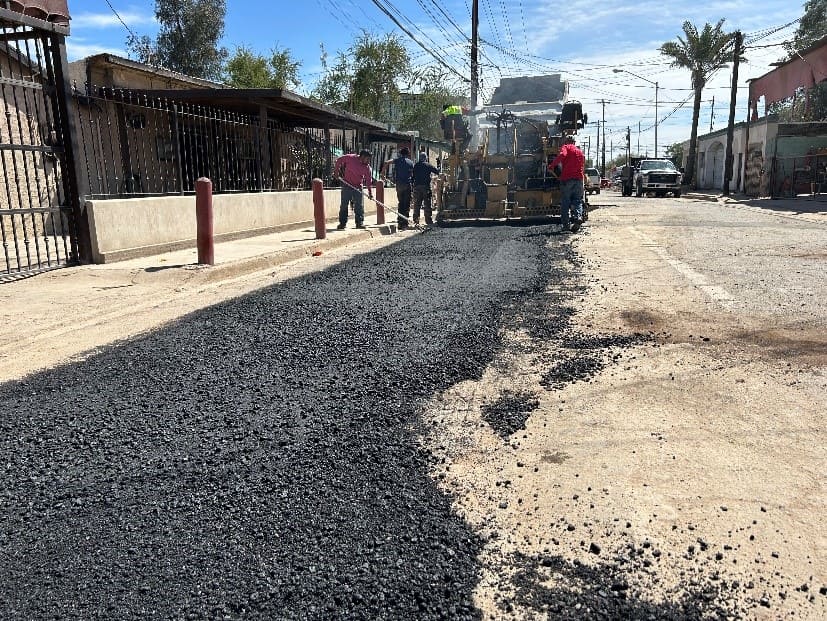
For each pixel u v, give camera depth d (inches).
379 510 97.3
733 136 1427.2
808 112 1200.2
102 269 311.9
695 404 134.5
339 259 374.9
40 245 405.4
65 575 82.7
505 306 227.1
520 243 403.2
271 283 294.4
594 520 93.5
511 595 78.4
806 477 103.0
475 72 1023.6
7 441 124.6
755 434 119.1
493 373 158.6
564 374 155.8
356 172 532.4
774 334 180.5
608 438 120.3
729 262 308.0
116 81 580.4
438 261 336.5
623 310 216.5
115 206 346.6
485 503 99.3
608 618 74.1
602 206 853.2
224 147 528.7
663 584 79.5
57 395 149.2
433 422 130.0
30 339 199.5
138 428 128.6
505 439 122.0
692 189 1630.2
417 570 82.8
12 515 97.7
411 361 167.5
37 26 291.9
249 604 76.5
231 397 144.6
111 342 194.1
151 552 87.1
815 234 425.1
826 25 1120.2
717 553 84.8
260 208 511.5
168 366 167.3
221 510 97.4
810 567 81.5
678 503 96.9
